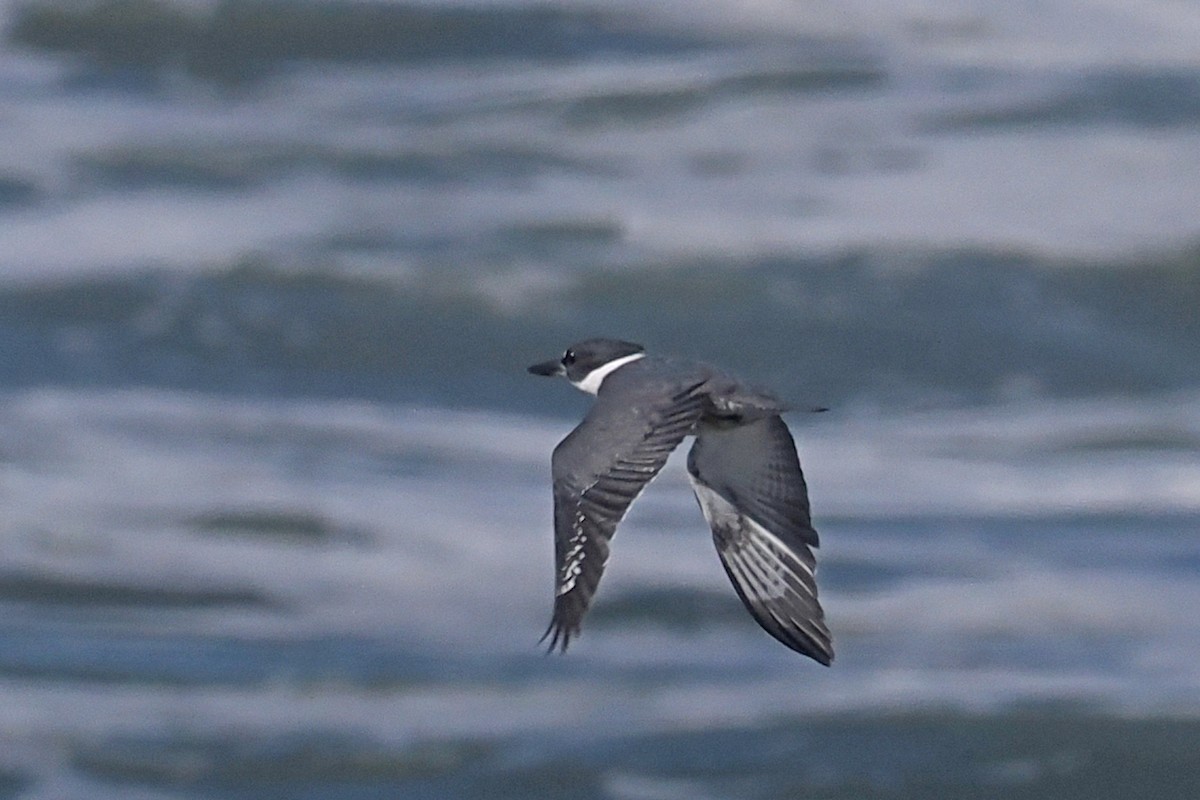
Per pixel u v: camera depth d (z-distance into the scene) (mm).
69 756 14180
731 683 15219
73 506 18188
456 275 24516
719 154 27422
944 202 26078
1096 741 14438
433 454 19906
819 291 24469
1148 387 22797
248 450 19797
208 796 13805
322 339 23297
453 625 16172
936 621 16203
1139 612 16375
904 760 14234
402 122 28391
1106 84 29000
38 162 27188
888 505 18609
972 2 31422
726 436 6859
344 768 14078
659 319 24312
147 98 29266
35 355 22484
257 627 16109
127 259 24703
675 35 30516
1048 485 19219
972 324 23953
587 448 5926
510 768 14031
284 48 30562
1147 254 24953
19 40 30797
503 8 31125
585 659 15547
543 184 26672
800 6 31188
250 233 25406
